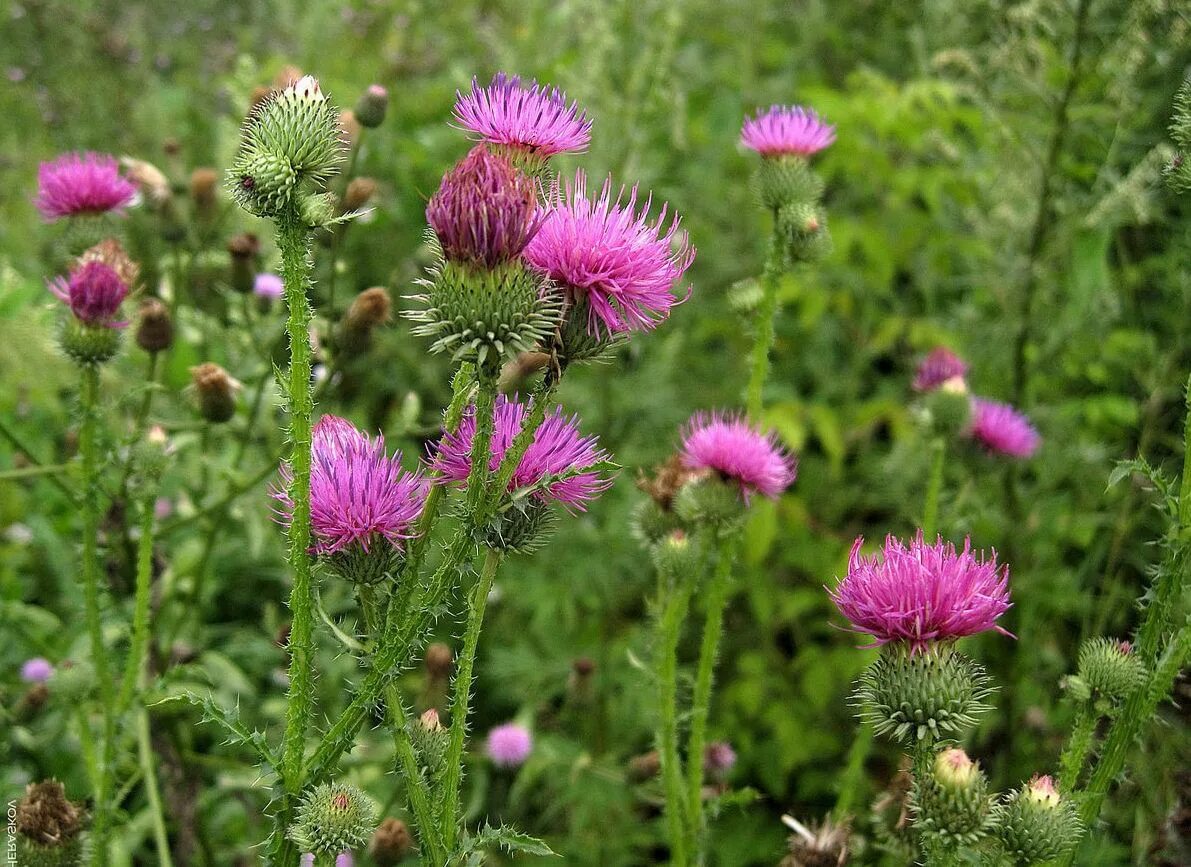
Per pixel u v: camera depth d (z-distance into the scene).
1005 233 0.46
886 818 0.25
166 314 0.33
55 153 0.66
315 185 0.18
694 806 0.27
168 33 0.79
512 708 0.46
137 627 0.27
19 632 0.37
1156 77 0.44
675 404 0.50
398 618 0.18
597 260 0.18
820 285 0.51
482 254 0.17
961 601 0.19
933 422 0.32
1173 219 0.44
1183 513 0.22
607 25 0.54
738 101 0.56
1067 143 0.46
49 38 0.69
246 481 0.34
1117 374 0.46
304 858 0.25
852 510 0.51
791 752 0.42
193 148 0.66
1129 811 0.32
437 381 0.49
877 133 0.52
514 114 0.19
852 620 0.20
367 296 0.34
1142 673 0.22
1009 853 0.19
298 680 0.18
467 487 0.19
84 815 0.24
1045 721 0.38
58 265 0.55
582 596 0.45
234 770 0.36
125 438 0.27
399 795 0.30
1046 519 0.42
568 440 0.20
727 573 0.28
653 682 0.27
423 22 0.75
